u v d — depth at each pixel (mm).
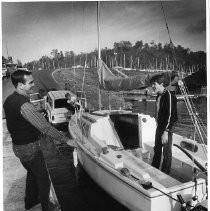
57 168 4074
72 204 3027
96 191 3301
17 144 1997
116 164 2686
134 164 2928
